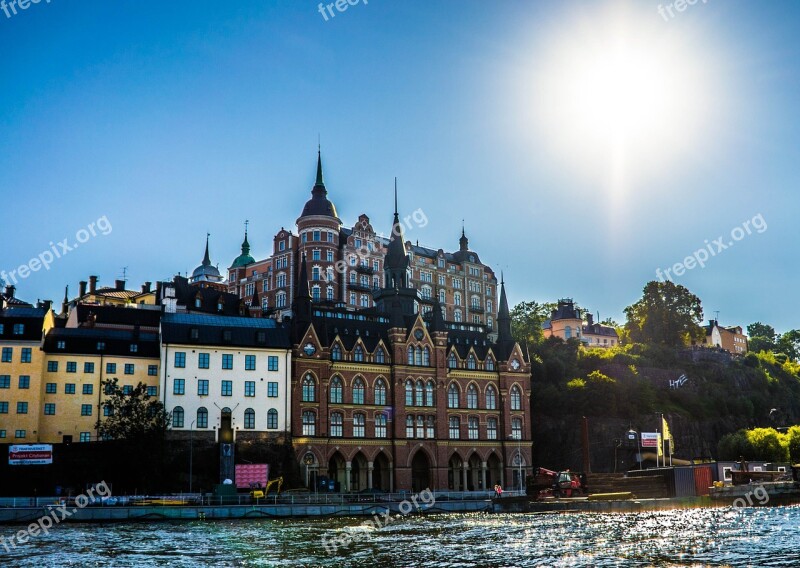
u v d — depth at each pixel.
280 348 131.12
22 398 116.94
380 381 144.12
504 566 56.47
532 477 122.06
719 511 104.25
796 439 161.50
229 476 117.88
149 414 114.00
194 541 69.69
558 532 76.69
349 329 145.50
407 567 56.22
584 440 132.50
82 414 120.81
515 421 155.75
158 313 149.38
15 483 106.81
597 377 169.50
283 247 196.38
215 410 125.06
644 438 151.50
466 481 148.00
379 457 143.62
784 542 68.00
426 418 146.75
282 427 128.75
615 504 109.94
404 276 161.12
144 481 109.81
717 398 187.00
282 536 73.62
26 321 119.75
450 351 152.75
